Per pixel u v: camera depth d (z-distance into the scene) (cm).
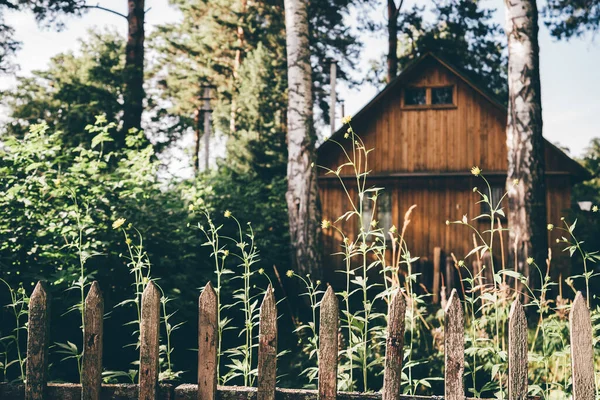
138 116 1252
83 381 249
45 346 252
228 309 701
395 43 2409
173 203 704
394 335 233
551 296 807
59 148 535
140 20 1364
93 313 251
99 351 250
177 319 574
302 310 869
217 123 3048
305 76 966
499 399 230
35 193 501
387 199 1418
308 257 925
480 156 1391
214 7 3106
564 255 1202
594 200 1888
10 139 520
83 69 1558
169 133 1762
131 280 521
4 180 502
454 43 2402
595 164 2769
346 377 284
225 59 3253
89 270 495
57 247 483
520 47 852
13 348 427
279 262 976
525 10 854
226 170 1589
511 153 850
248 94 2647
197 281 629
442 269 1268
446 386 229
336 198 1441
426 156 1416
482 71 2458
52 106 1312
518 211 828
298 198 944
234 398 246
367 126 1447
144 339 246
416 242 1385
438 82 1427
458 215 1375
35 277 443
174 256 618
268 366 239
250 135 2559
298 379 500
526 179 830
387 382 233
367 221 1420
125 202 594
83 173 547
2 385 258
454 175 1376
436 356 488
